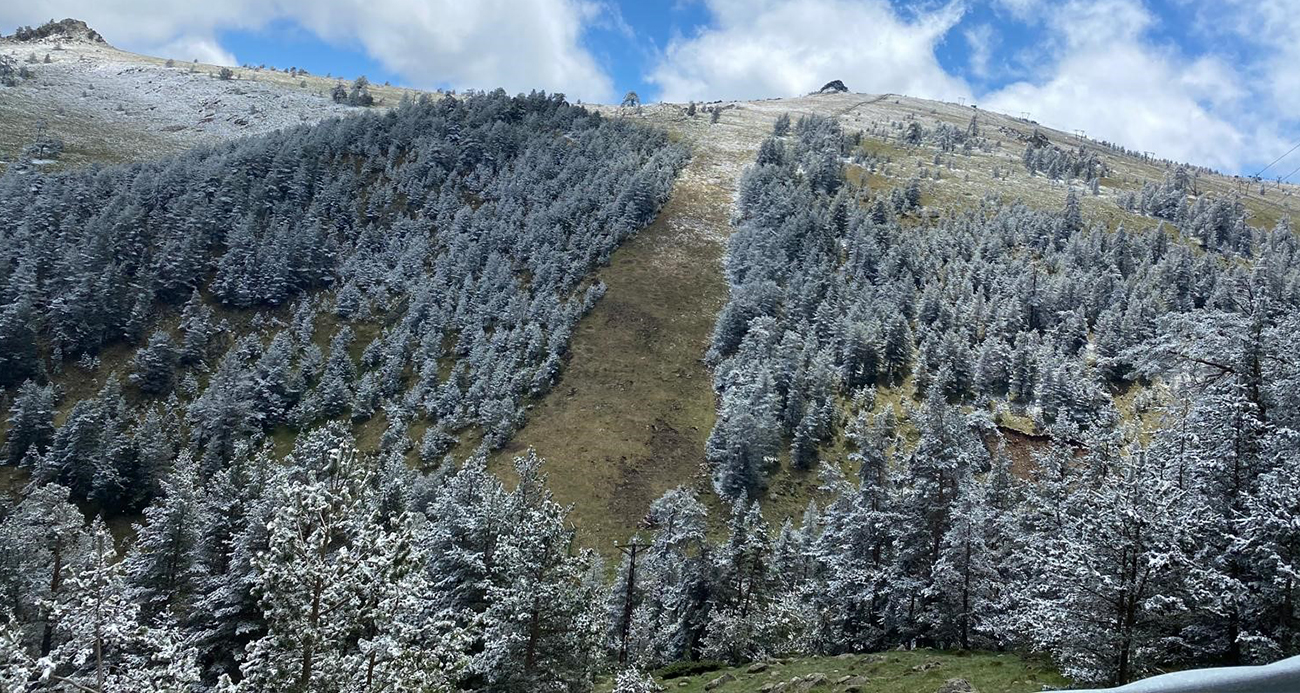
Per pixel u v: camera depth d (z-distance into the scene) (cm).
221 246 11644
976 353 9325
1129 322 9125
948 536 2541
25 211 11225
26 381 7950
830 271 11231
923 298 10388
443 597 2509
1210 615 1513
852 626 2975
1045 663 1995
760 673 2747
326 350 10100
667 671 3275
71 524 3841
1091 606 1570
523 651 2075
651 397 9069
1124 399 8344
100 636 1142
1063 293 10406
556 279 11100
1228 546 1472
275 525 1305
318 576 1276
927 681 2080
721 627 3384
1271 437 1507
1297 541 1358
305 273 11144
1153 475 1573
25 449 7619
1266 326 1608
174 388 9081
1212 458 1585
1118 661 1546
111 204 11344
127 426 8069
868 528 2941
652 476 7844
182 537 2995
